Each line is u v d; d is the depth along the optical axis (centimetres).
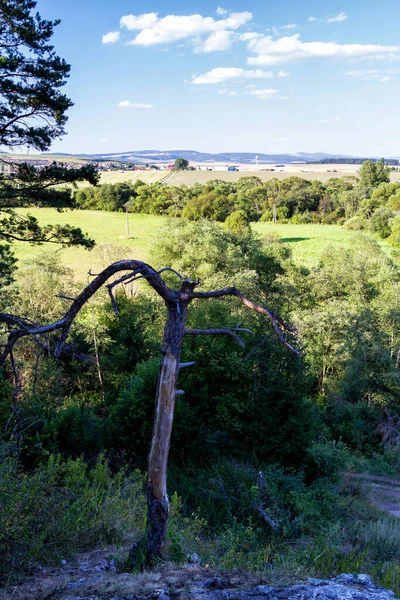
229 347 2208
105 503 1035
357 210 12038
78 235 2161
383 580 786
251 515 1402
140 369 2025
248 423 2066
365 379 3678
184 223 6291
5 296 2450
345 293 5859
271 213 12656
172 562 741
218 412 2073
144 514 1055
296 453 1991
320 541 1055
